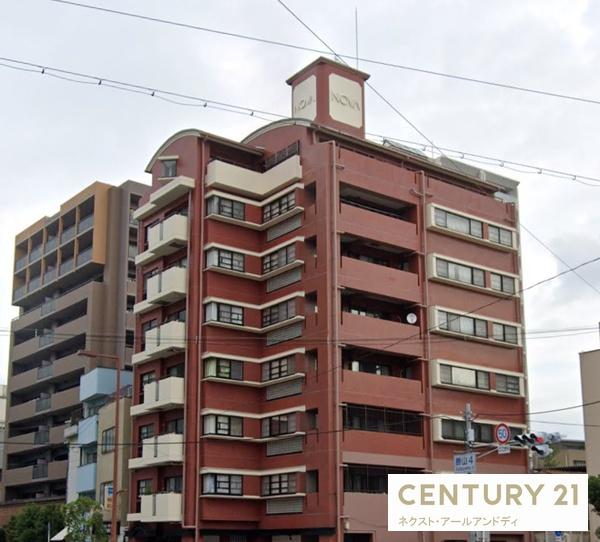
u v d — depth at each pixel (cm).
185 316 5191
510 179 7469
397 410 4956
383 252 5331
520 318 5784
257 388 5131
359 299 5119
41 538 6262
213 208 5209
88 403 6812
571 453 8125
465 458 3556
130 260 7619
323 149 5053
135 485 5372
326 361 4722
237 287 5206
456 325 5362
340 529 4472
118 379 4612
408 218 5419
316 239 4966
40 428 7675
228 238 5250
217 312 5069
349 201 5291
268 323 5153
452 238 5544
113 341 7381
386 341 4978
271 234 5297
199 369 5019
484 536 3403
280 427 4934
